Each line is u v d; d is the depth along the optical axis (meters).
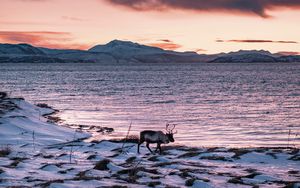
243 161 26.09
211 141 41.59
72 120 57.88
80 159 25.86
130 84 145.88
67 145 35.62
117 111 69.31
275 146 38.06
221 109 72.56
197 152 29.70
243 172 21.45
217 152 29.47
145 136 28.83
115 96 99.12
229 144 39.47
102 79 181.75
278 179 19.17
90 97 96.62
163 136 28.72
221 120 58.69
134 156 27.00
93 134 45.66
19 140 37.78
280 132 48.06
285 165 24.56
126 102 84.75
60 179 16.98
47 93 107.94
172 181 17.91
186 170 21.34
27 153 28.47
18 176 17.94
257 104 81.56
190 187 16.72
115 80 173.38
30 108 65.38
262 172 21.36
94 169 20.11
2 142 36.47
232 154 28.42
